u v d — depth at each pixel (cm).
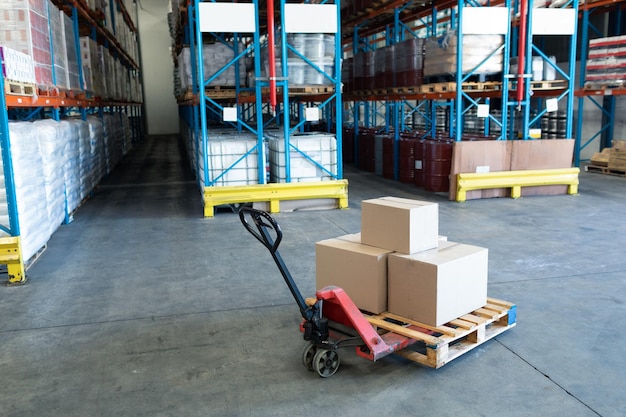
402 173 1205
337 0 859
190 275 572
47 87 764
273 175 934
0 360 387
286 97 855
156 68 3052
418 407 315
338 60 884
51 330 438
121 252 667
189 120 1625
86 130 1052
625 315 442
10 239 546
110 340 417
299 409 316
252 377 355
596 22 1422
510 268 568
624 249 631
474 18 921
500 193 977
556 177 977
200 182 1048
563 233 711
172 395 335
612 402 316
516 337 405
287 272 361
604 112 1335
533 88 998
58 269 603
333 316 389
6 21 666
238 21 824
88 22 1313
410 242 387
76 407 324
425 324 377
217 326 439
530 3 948
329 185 888
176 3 1329
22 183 574
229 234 745
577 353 378
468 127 1659
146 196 1079
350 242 432
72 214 898
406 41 1109
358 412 312
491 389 333
